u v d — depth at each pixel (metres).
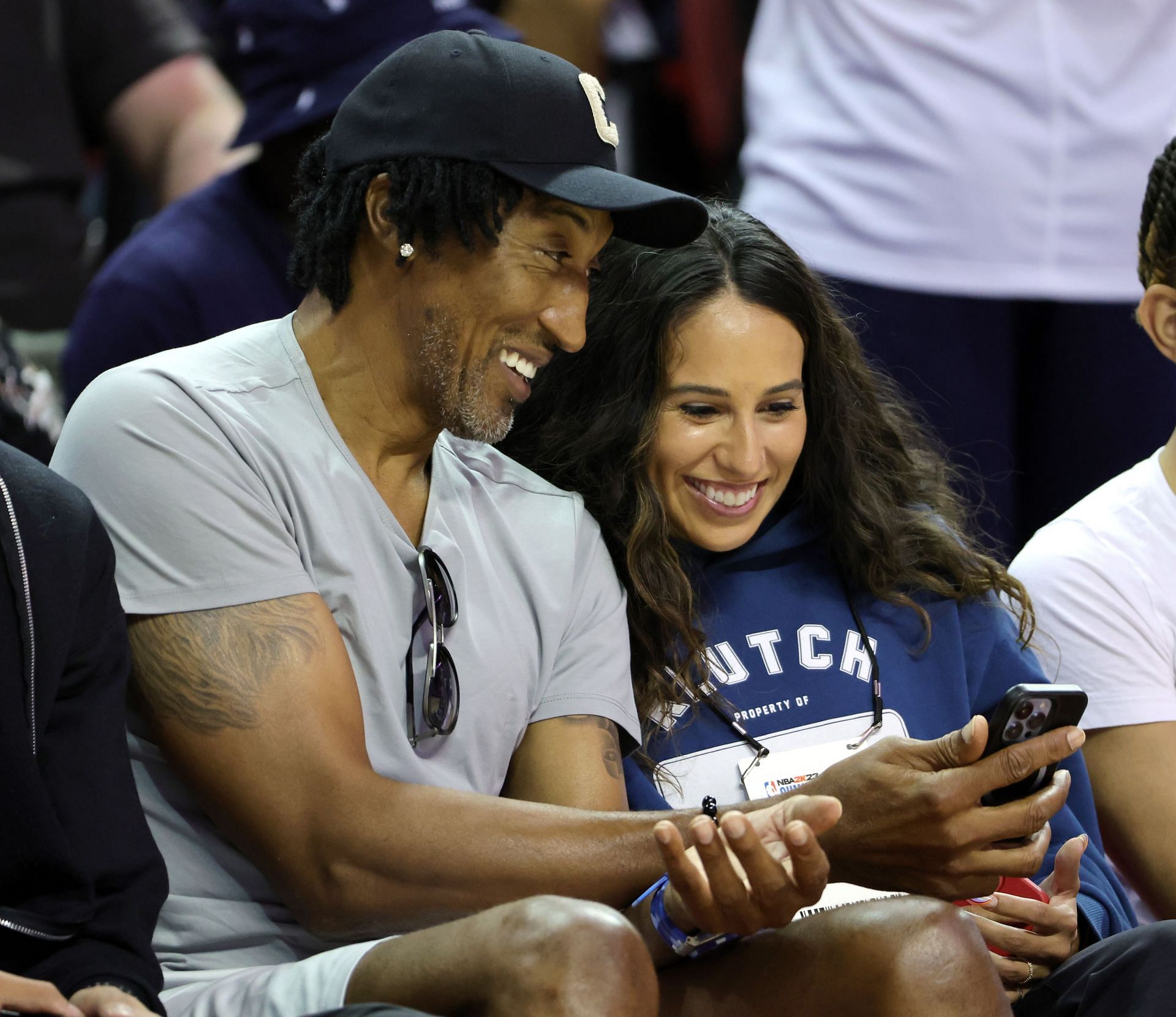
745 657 10.11
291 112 12.94
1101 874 9.89
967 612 10.55
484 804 8.19
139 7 15.59
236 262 13.34
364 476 8.82
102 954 7.18
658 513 10.01
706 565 10.40
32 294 14.99
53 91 15.09
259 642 8.16
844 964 7.83
